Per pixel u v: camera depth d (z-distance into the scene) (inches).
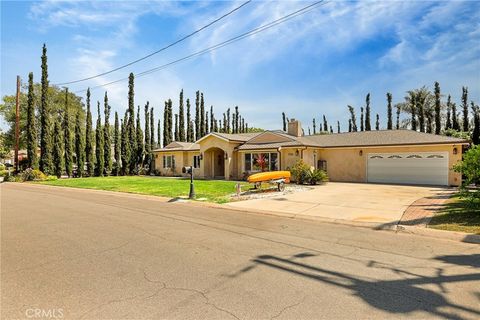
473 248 212.1
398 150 745.0
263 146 860.6
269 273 165.8
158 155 1286.9
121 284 151.3
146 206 437.7
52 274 165.9
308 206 406.3
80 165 1298.0
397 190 587.2
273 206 413.1
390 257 192.7
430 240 236.5
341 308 124.3
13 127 1660.9
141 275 163.6
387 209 367.9
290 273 165.6
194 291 142.4
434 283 149.3
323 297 135.0
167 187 699.4
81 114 1706.4
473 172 297.9
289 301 131.2
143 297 135.9
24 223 312.0
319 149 869.2
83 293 140.7
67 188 765.9
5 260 191.2
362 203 421.7
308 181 727.1
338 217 329.4
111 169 1355.8
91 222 316.5
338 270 169.8
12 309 125.3
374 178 782.5
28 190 728.3
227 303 129.6
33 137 1136.8
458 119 1496.1
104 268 175.2
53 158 1224.2
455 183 665.0
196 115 1811.0
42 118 1154.7
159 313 120.8
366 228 283.4
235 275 163.0
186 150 1155.3
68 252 207.8
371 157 788.0
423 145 693.3
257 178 583.5
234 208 402.6
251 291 142.1
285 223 309.6
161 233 264.5
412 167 724.7
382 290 141.7
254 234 260.4
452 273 162.7
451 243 226.7
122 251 209.5
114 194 613.6
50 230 277.9
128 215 360.2
